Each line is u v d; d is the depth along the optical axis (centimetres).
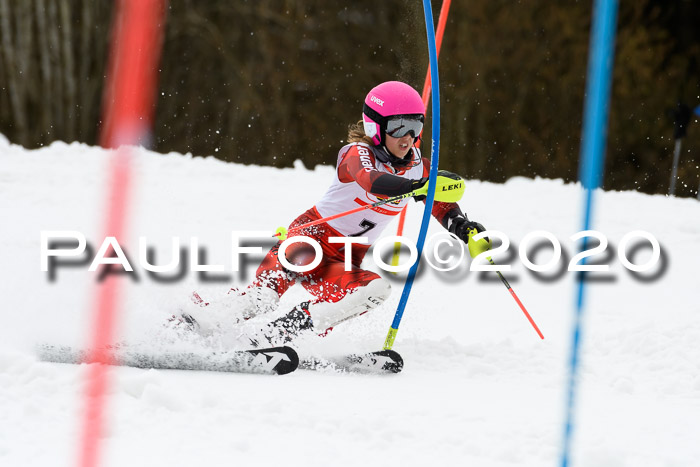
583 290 762
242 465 755
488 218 2638
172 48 6712
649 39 6969
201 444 798
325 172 3388
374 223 1226
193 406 890
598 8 623
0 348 1074
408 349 1281
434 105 1102
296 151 6944
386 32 6850
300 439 830
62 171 2841
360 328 1427
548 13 6838
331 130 6931
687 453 834
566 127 6894
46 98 6203
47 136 6222
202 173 3055
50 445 765
